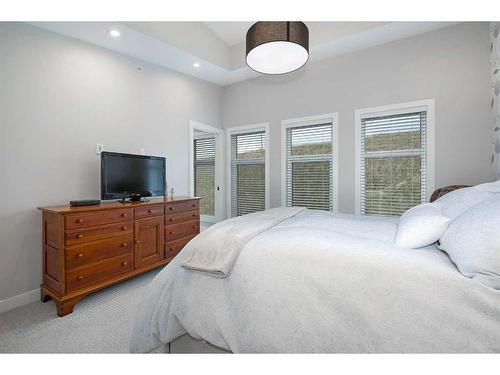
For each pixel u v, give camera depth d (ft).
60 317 6.58
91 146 9.11
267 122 13.26
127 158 9.16
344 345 3.26
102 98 9.45
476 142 8.54
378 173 10.52
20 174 7.47
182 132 12.59
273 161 13.15
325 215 7.50
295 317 3.55
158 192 10.41
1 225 7.15
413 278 3.14
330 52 10.81
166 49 9.96
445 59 8.98
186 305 4.21
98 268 7.35
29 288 7.57
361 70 10.59
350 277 3.42
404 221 4.51
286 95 12.61
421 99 9.39
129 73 10.37
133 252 8.30
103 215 7.47
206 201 17.01
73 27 8.07
